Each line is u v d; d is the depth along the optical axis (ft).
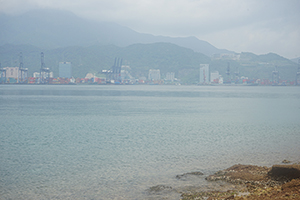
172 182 85.20
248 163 104.94
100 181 87.04
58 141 148.66
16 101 466.29
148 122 225.97
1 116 264.31
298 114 294.87
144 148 130.93
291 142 144.56
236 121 235.40
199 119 248.52
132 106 385.70
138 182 85.87
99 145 138.21
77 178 89.86
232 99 568.82
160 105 407.44
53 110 322.96
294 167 79.46
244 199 66.44
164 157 114.21
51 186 83.30
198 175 90.53
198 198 72.08
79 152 123.95
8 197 75.92
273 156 115.14
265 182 79.00
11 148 132.57
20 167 101.91
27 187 82.58
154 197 74.69
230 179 84.07
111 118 251.60
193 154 118.93
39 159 112.68
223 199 68.69
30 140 151.74
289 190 67.72
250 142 144.56
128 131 180.65
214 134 169.99
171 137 159.33
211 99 564.71
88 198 74.95
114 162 107.55
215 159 110.73
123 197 75.25
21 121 230.48
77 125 208.23
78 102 454.40
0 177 91.04
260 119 250.57
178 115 279.28
